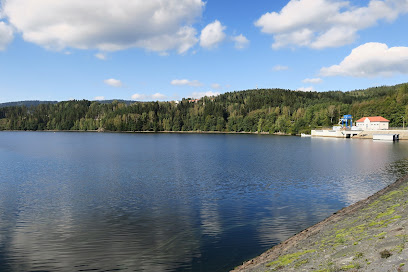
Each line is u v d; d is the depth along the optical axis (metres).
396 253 11.70
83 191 36.75
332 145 114.81
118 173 50.31
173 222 25.06
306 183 40.59
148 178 45.44
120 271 16.89
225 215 26.89
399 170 50.62
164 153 87.00
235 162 65.00
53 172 51.62
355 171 50.31
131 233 22.64
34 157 76.62
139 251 19.42
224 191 36.38
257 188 37.88
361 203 27.64
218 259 18.08
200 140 159.25
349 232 17.23
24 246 20.36
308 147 106.56
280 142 138.12
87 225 24.48
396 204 20.77
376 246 13.29
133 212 28.00
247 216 26.50
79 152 90.50
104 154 84.25
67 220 25.77
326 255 14.16
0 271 16.97
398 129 156.50
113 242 20.92
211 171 52.06
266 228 23.34
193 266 17.25
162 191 36.59
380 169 52.06
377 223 17.25
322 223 23.06
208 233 22.48
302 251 16.11
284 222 24.70
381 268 10.88
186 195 34.47
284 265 14.43
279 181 42.28
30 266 17.58
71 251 19.48
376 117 172.50
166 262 17.83
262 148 103.94
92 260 18.22
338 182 40.88
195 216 26.67
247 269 15.62
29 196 34.28
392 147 100.81
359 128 176.00
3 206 30.19
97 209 29.03
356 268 11.55
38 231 23.19
